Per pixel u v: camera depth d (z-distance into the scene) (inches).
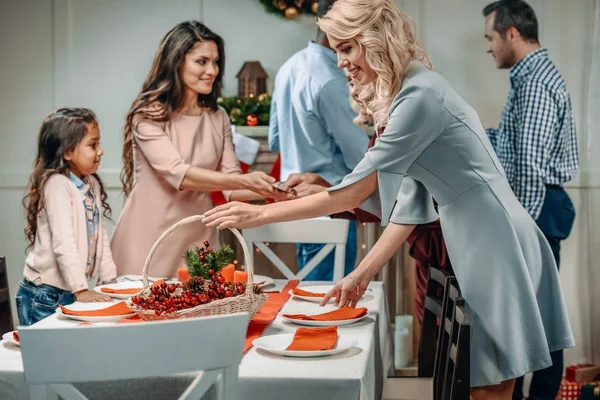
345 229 123.5
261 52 169.3
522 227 86.8
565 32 165.5
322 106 132.9
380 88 88.4
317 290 102.8
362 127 122.3
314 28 168.1
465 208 86.6
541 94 145.2
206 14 169.8
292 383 64.2
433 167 87.0
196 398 57.9
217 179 121.8
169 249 127.6
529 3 165.8
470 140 85.7
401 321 164.2
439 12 166.9
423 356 106.0
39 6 171.6
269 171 162.6
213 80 126.6
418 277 130.6
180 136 126.8
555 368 141.9
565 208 149.6
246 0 168.7
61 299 111.4
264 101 162.4
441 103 84.2
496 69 166.4
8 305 104.0
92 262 117.2
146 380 65.5
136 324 55.3
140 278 112.0
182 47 123.6
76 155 114.3
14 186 173.6
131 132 127.1
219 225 82.6
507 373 83.5
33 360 54.6
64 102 172.6
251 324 84.0
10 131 173.3
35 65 172.6
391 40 85.4
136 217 127.7
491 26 150.6
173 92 125.3
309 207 87.5
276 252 165.0
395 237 93.9
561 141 148.1
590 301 165.3
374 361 82.4
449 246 87.8
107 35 171.6
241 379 64.5
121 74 171.9
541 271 88.9
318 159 136.6
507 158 150.3
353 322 85.4
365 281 91.5
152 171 127.5
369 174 86.7
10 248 174.4
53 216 109.3
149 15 170.7
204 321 56.6
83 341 54.8
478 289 85.0
